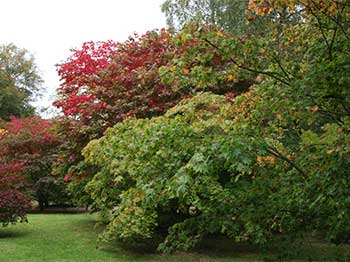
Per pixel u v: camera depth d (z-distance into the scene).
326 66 3.72
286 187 3.97
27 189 16.84
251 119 3.92
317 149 3.81
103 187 8.59
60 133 10.94
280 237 4.59
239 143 3.37
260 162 3.88
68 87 11.20
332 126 3.89
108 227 8.37
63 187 17.64
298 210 4.00
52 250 8.56
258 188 4.07
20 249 8.59
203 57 3.88
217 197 4.13
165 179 3.76
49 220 13.30
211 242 9.25
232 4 16.77
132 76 9.73
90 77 10.41
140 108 9.30
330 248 7.48
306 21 4.38
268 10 4.04
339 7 3.80
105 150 5.10
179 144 3.85
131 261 7.80
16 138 17.27
